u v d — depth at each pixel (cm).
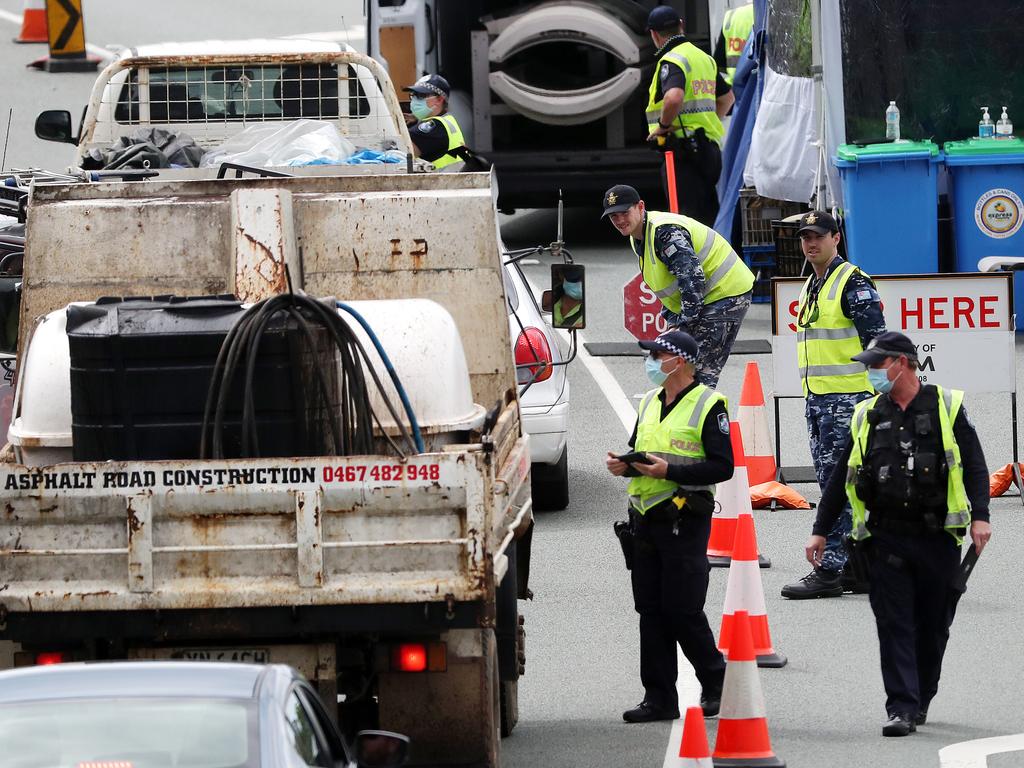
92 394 2750
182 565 2617
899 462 3269
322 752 2127
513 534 3173
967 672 3669
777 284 5078
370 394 2986
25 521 2622
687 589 3362
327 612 2620
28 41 12231
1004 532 4697
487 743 2792
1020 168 6631
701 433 3341
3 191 4350
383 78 4947
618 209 4744
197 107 4947
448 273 3375
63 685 2089
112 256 3362
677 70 7169
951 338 4994
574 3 8144
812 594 4222
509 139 8406
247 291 3288
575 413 6022
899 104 6769
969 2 6756
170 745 1958
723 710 3112
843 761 3144
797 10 6800
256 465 2600
